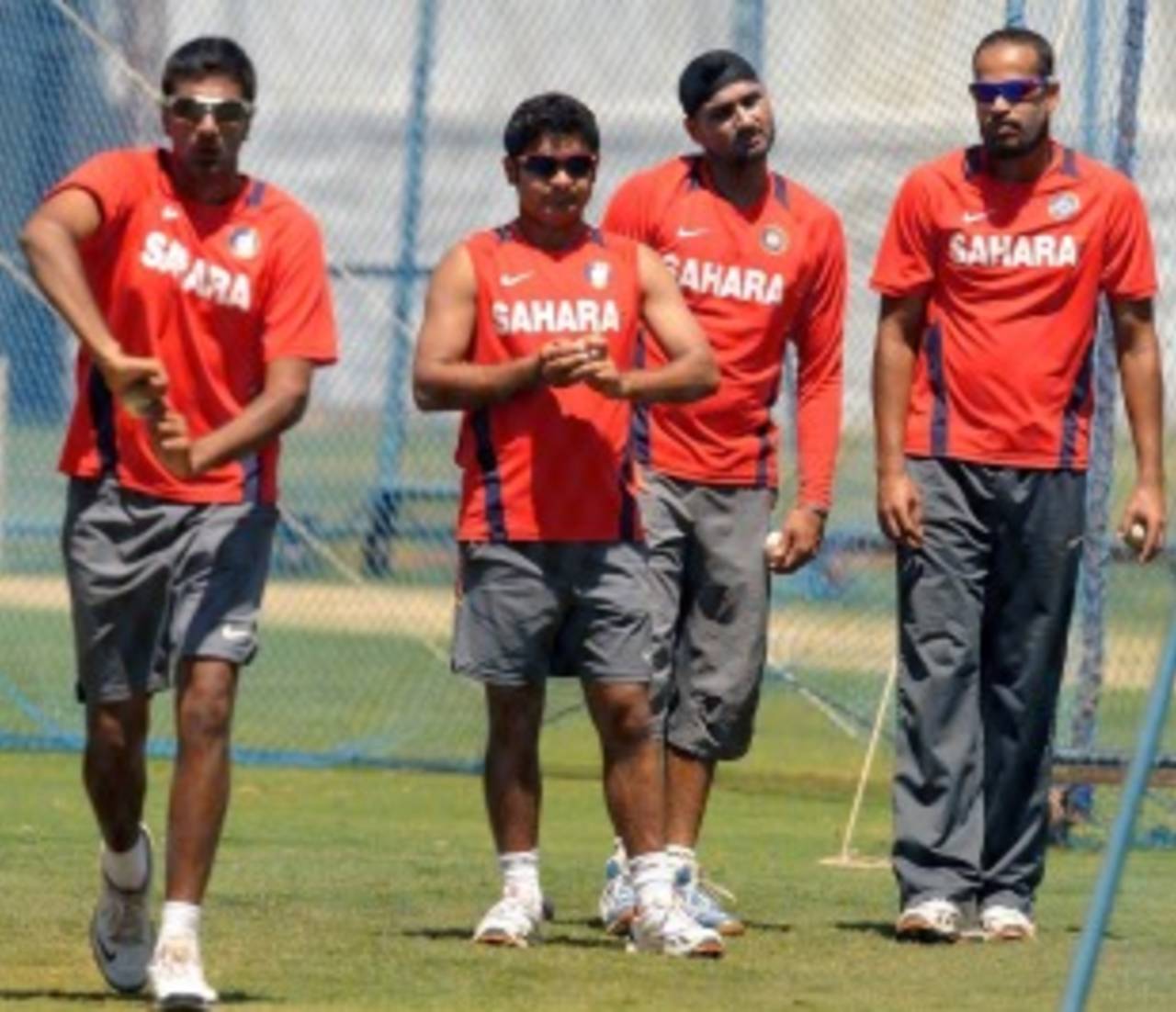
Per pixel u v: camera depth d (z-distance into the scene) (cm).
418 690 6412
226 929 3525
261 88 8869
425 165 8225
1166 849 4712
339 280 7800
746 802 5266
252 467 2956
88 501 2967
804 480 3666
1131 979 3322
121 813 3061
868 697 5831
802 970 3325
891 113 6519
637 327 3362
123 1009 2986
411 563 7344
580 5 8481
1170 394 5584
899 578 3616
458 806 5203
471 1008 3020
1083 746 4766
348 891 3903
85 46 6756
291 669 6781
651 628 3391
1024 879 3641
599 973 3250
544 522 3322
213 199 2955
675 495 3612
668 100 8388
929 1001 3138
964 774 3594
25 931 3462
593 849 4575
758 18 6788
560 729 6400
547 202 3319
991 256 3550
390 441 7531
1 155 6794
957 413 3575
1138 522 3603
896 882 4131
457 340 3322
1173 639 2675
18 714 6078
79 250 2897
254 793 5341
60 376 7569
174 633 2939
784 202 3644
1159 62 5544
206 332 2948
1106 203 3569
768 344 3622
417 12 8362
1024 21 4944
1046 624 3616
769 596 3675
